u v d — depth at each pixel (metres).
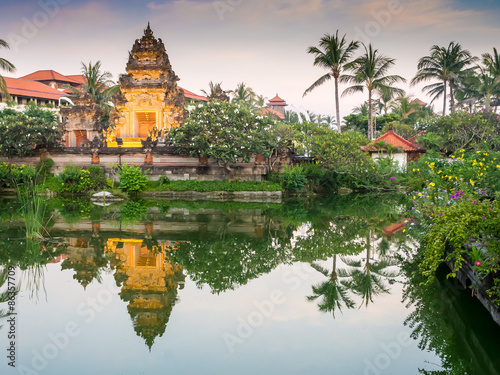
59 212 21.33
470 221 7.61
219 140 27.78
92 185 30.36
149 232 15.84
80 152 33.09
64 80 75.88
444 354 6.76
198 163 31.98
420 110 66.44
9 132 31.86
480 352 6.84
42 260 11.88
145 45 35.41
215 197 29.61
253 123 29.27
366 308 8.55
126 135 35.38
